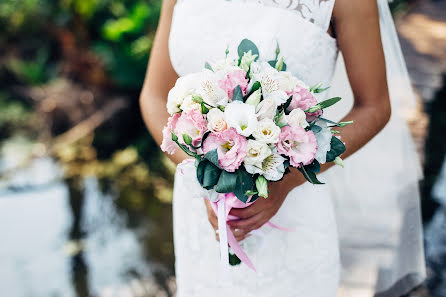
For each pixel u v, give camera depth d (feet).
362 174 5.88
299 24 4.24
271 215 4.29
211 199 3.84
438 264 8.77
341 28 4.27
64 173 14.42
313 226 4.90
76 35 18.42
